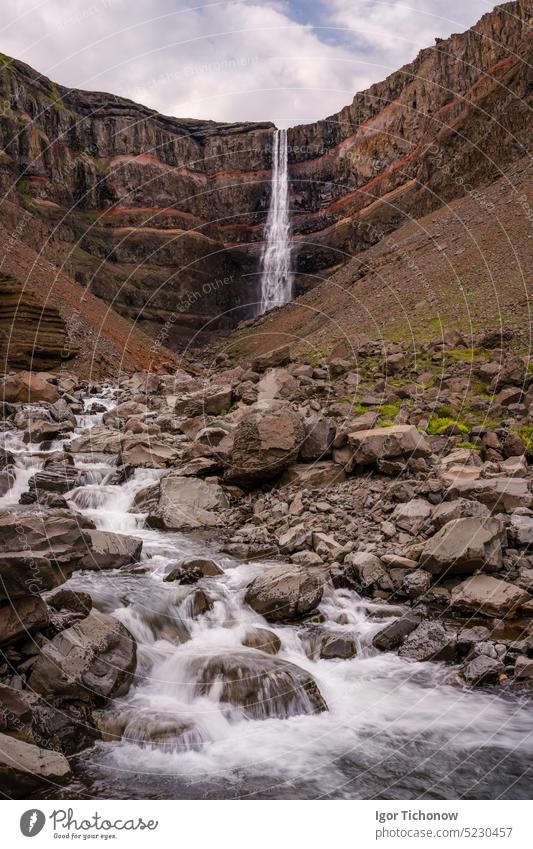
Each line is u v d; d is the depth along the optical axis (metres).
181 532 11.88
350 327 39.16
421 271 44.47
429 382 18.72
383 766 6.10
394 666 7.85
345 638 8.06
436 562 9.34
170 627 8.07
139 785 5.72
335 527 11.09
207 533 11.78
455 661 7.95
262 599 8.66
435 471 12.47
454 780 5.92
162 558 10.30
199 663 7.18
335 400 17.91
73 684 6.48
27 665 6.62
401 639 8.31
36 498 12.59
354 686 7.42
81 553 8.19
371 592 9.39
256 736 6.50
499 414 15.46
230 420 16.72
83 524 10.67
